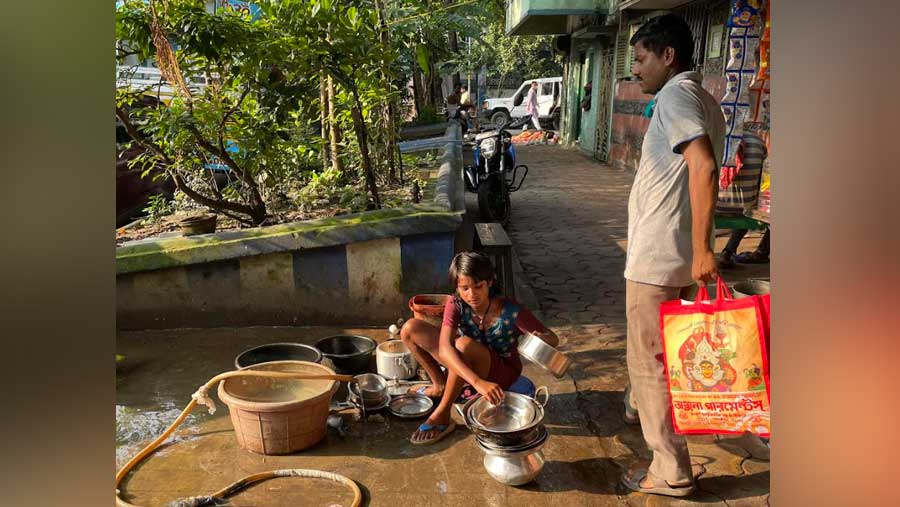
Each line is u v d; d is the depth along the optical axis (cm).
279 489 273
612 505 262
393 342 386
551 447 307
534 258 639
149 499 268
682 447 263
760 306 224
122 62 492
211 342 434
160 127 480
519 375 328
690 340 233
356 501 260
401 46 710
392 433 323
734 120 471
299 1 477
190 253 441
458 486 277
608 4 1309
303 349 367
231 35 464
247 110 540
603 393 360
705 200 230
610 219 812
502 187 764
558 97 2342
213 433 321
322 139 655
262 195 602
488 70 3011
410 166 798
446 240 457
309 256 451
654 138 254
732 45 462
